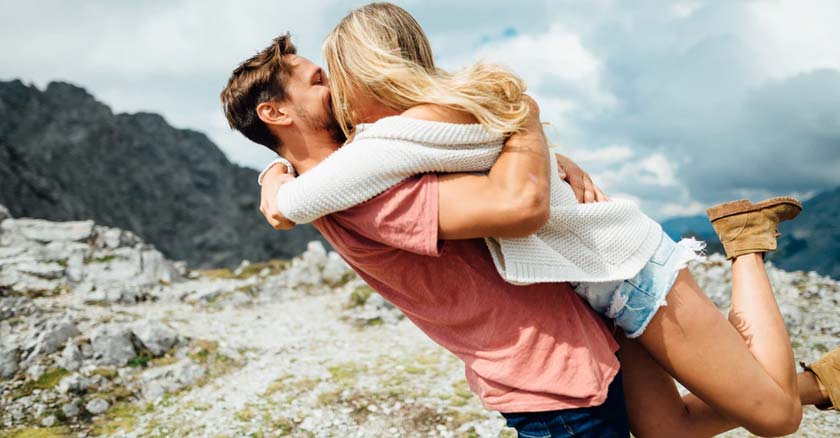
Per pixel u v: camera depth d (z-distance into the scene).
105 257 8.61
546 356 1.84
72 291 7.48
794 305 6.13
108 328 5.38
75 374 4.87
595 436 1.84
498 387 1.91
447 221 1.70
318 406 4.43
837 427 3.68
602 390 1.83
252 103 1.95
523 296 1.85
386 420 4.15
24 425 4.24
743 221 2.19
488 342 1.89
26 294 7.13
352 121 1.91
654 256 1.90
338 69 1.89
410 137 1.71
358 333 6.34
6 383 4.70
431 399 4.38
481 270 1.87
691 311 1.88
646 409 2.23
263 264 9.77
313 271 8.73
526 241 1.79
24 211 54.69
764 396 1.90
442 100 1.76
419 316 1.99
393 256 1.86
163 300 7.68
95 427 4.29
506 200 1.64
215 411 4.46
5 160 56.66
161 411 4.52
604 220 1.87
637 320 1.88
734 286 2.19
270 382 4.95
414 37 1.92
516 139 1.77
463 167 1.75
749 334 2.05
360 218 1.78
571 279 1.80
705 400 1.95
